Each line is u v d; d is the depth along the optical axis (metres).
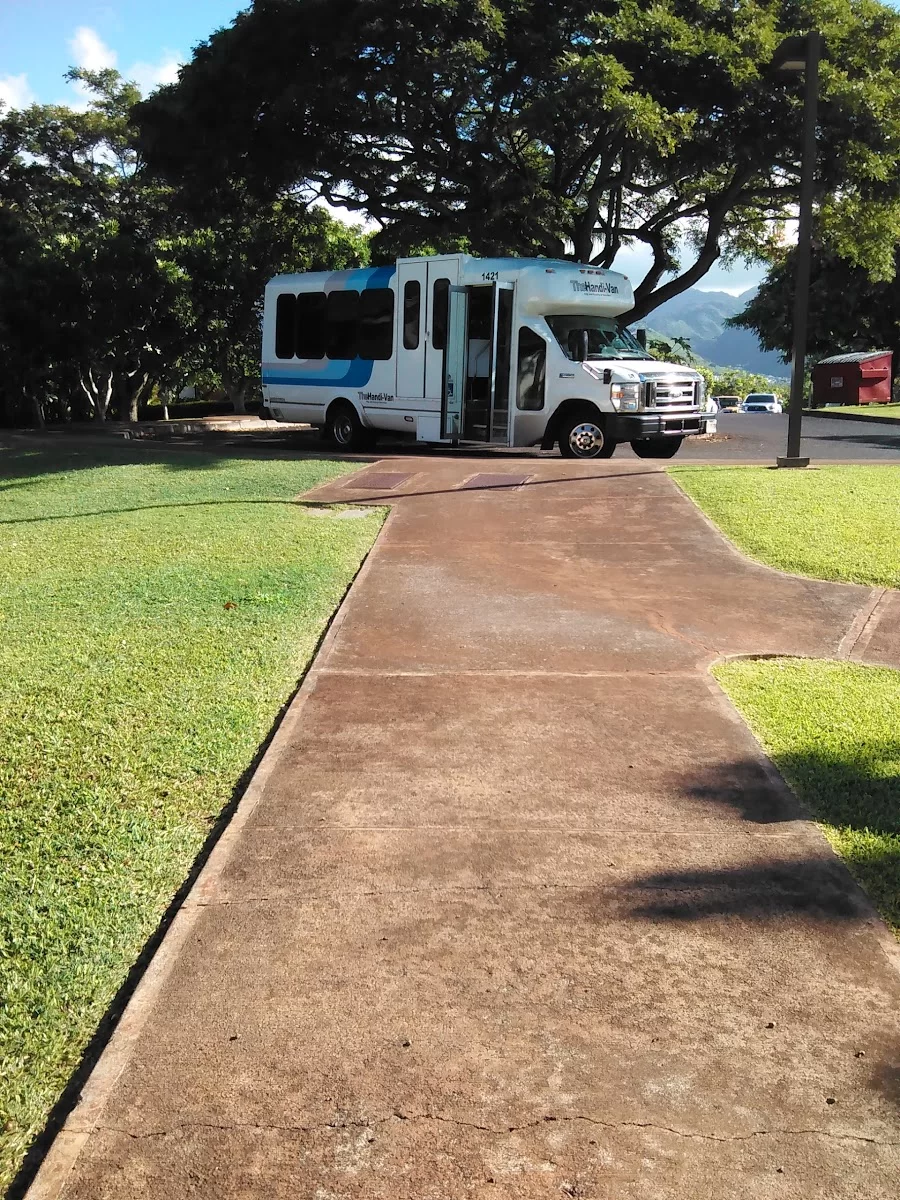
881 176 17.48
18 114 33.91
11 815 4.14
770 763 4.64
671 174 18.77
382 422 17.95
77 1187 2.39
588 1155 2.46
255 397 38.66
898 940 3.32
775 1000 3.03
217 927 3.40
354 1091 2.67
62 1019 2.97
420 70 17.38
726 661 6.07
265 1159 2.46
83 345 27.86
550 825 4.09
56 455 17.17
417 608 7.13
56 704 5.32
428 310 16.88
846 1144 2.49
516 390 16.03
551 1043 2.85
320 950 3.28
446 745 4.85
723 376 67.81
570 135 19.30
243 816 4.16
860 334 45.78
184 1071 2.75
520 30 17.97
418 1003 3.02
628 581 7.82
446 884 3.66
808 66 12.46
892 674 5.81
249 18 18.38
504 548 8.91
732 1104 2.62
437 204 21.12
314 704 5.37
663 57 17.27
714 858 3.83
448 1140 2.51
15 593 7.68
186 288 28.05
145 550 8.99
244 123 19.41
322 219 28.89
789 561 8.21
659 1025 2.92
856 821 4.10
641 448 17.03
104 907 3.52
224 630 6.60
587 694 5.52
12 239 28.92
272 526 9.82
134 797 4.32
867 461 14.20
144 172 21.98
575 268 16.11
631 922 3.42
